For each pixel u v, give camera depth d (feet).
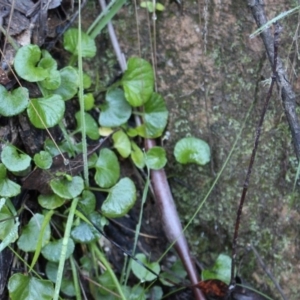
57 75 2.24
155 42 2.34
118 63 2.37
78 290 2.25
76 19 2.33
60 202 2.24
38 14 2.25
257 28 2.25
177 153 2.33
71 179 2.23
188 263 2.34
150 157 2.34
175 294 2.36
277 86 2.19
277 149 2.28
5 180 2.19
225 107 2.32
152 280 2.34
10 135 2.23
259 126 2.12
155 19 2.30
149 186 2.37
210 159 2.35
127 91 2.33
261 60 2.26
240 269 2.36
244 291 2.33
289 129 2.25
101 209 2.27
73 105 2.34
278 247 2.32
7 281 2.22
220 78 2.31
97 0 2.33
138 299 2.29
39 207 2.28
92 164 2.28
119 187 2.28
